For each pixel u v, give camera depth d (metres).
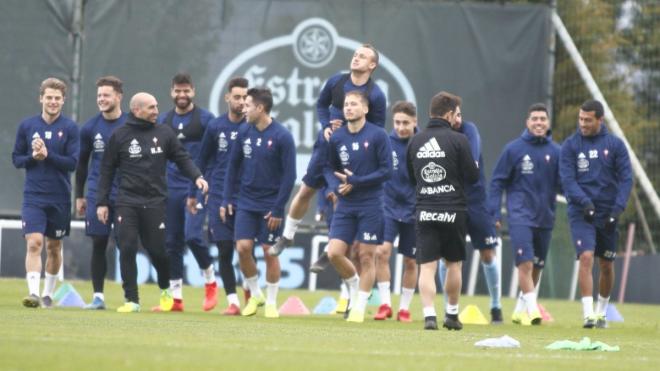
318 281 73.12
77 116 73.19
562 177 46.44
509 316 56.00
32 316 39.25
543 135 49.12
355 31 75.44
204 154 49.22
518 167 49.19
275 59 74.88
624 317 57.84
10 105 72.50
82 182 48.66
